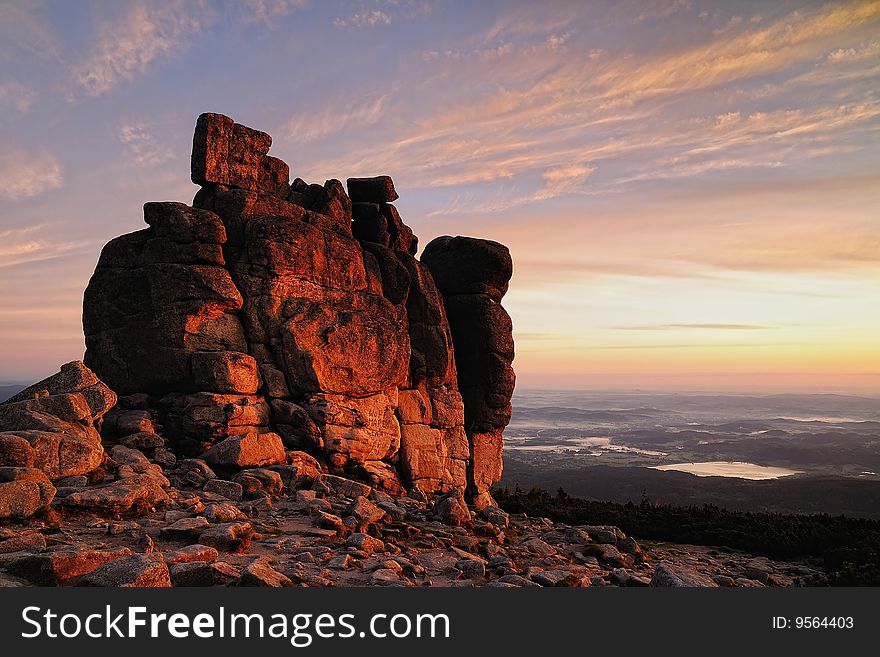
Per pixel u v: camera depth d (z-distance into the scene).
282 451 31.44
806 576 24.53
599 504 43.88
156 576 13.80
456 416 42.41
